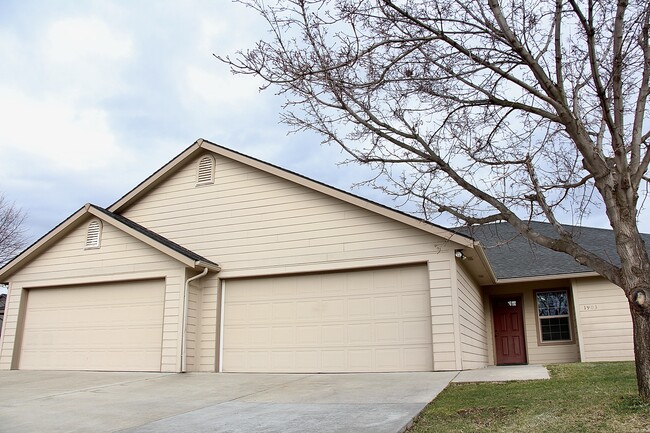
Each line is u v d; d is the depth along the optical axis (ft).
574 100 24.13
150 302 42.91
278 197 43.11
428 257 37.81
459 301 37.65
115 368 42.52
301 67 22.66
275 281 41.93
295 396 28.32
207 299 42.91
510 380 29.76
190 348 41.29
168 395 30.32
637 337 20.47
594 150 22.02
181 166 47.37
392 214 38.73
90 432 21.75
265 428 20.81
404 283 38.42
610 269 21.52
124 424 23.00
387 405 24.04
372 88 23.80
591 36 21.04
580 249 22.30
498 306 56.49
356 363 38.19
